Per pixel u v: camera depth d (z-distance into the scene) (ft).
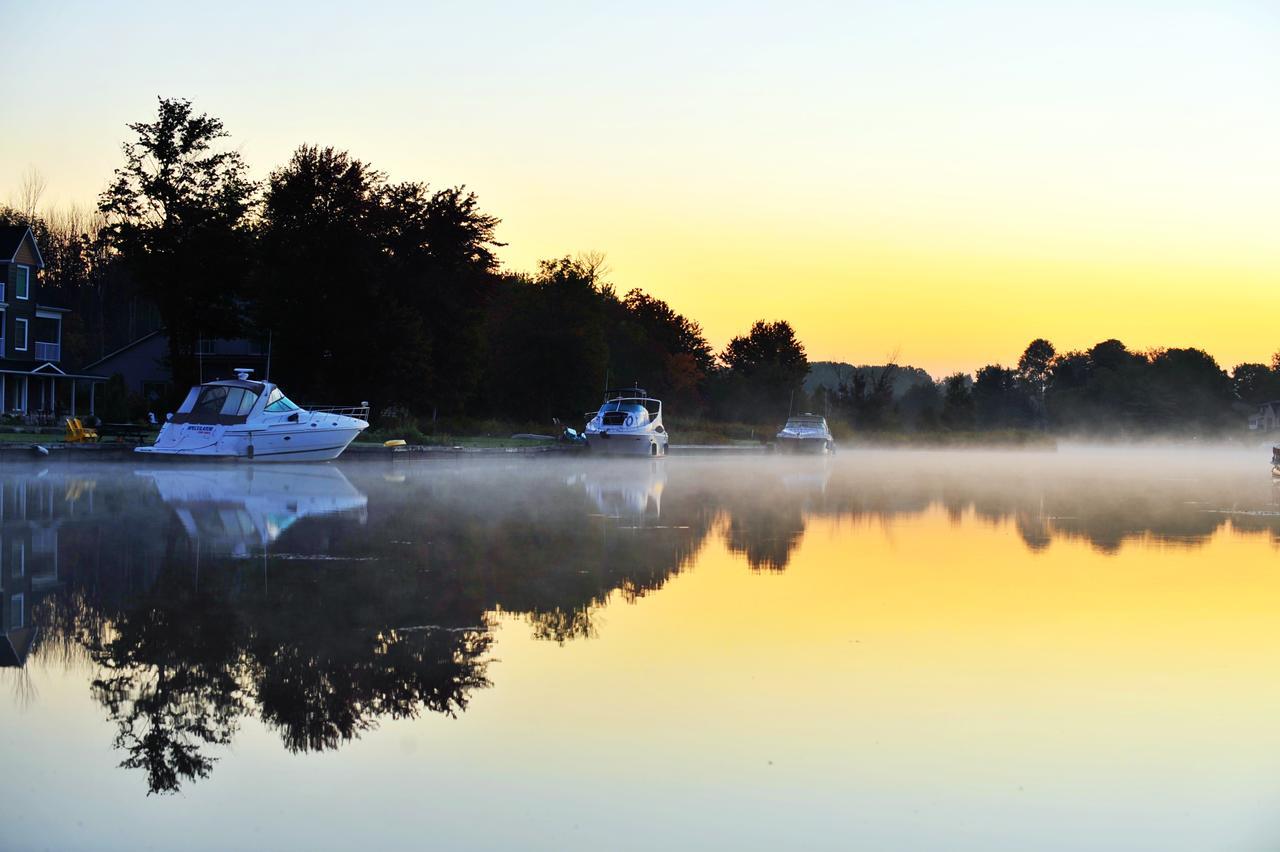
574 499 75.66
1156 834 19.21
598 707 25.59
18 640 30.78
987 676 28.78
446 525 58.34
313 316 152.56
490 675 28.09
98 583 39.37
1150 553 52.01
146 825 18.89
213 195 169.48
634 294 357.82
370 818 19.31
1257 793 21.01
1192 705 26.48
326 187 155.22
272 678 27.40
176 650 29.89
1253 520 68.44
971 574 45.01
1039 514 71.46
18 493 73.00
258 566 43.55
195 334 173.27
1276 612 37.45
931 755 22.82
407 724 24.20
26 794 20.11
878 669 29.37
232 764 21.75
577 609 36.40
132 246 168.04
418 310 172.14
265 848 18.11
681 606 37.29
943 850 18.49
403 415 167.43
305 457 108.47
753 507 73.51
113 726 23.77
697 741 23.39
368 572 42.57
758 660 30.07
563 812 19.71
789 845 18.57
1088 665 30.04
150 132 166.50
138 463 101.91
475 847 18.29
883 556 50.16
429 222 174.29
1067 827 19.44
